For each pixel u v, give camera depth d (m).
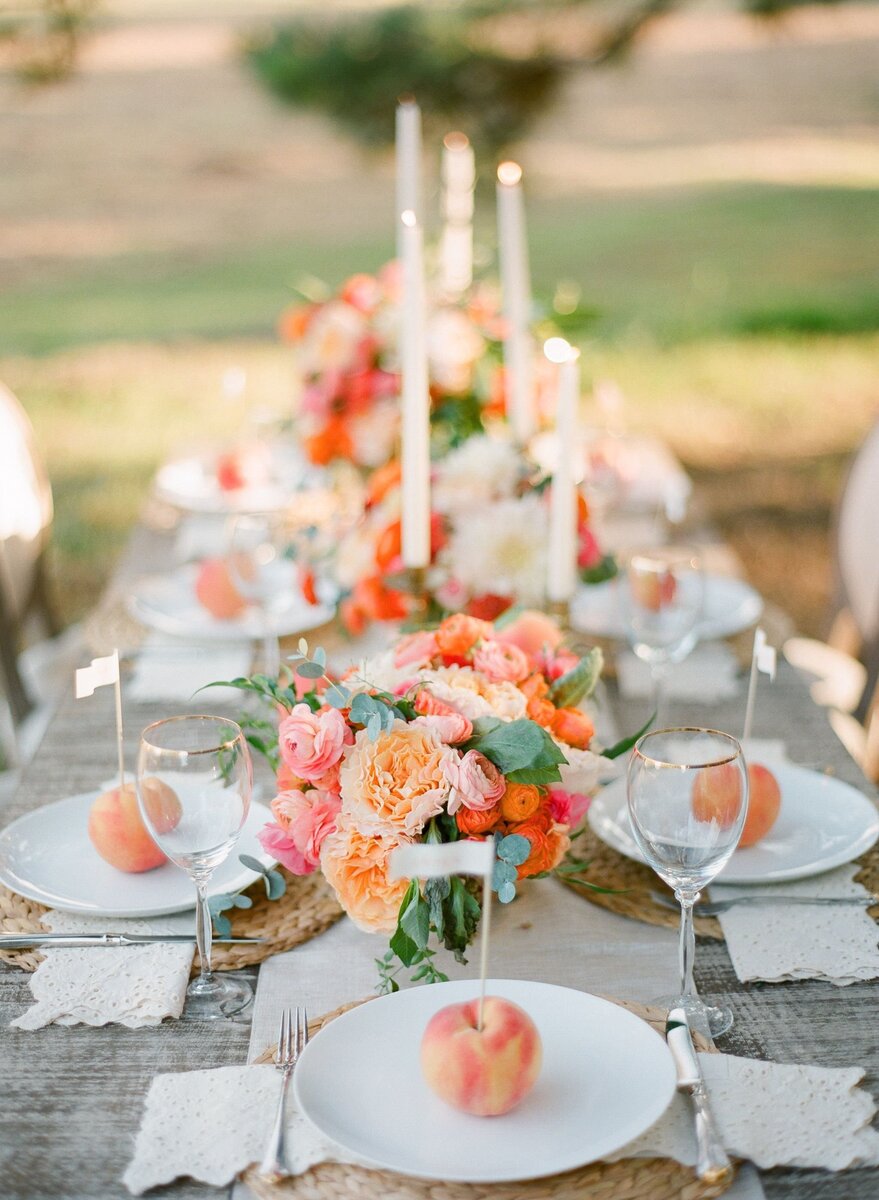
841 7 8.45
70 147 8.59
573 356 1.36
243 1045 0.94
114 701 1.50
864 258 7.46
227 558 1.53
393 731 0.99
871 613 1.98
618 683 1.57
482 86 6.07
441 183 6.03
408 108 1.75
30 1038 0.94
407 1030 0.89
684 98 9.10
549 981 1.01
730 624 1.72
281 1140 0.83
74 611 3.88
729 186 8.70
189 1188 0.81
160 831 0.94
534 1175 0.76
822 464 4.98
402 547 1.43
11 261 7.62
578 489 1.56
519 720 0.98
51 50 6.88
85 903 1.07
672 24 9.00
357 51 6.08
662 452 2.51
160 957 1.02
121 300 7.07
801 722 1.46
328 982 1.01
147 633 1.70
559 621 1.46
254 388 5.71
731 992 1.00
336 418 1.78
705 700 1.52
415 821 0.96
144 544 2.05
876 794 1.29
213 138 8.62
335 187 8.66
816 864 1.13
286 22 6.40
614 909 1.10
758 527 4.38
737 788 0.91
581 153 9.09
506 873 0.96
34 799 1.28
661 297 6.91
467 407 1.82
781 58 9.06
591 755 1.05
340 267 7.34
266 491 2.25
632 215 8.20
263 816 1.22
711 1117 0.85
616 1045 0.88
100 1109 0.88
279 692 1.06
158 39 8.59
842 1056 0.93
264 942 1.05
